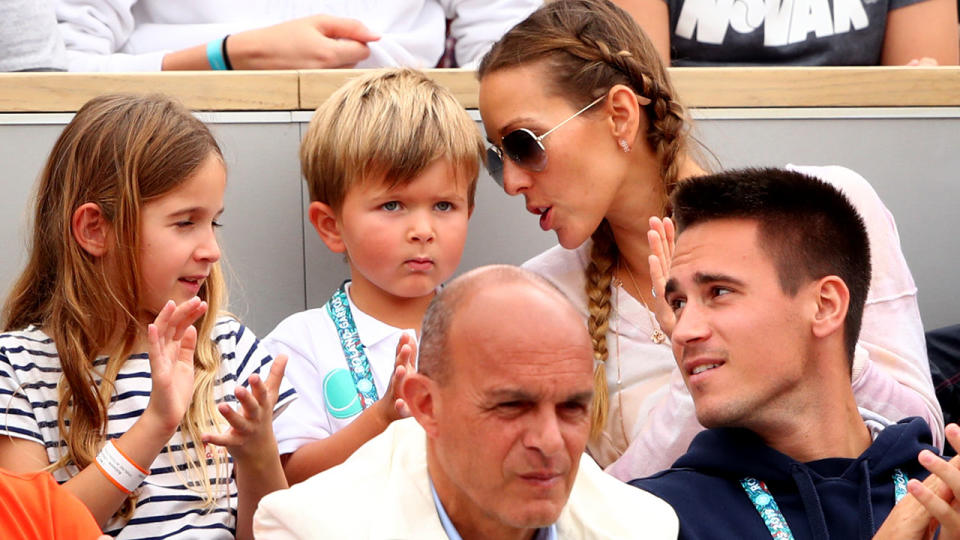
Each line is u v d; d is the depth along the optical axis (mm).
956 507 7965
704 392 8828
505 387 6840
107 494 8758
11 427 9297
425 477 7590
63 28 13352
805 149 12641
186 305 8883
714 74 12453
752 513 8867
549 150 10945
